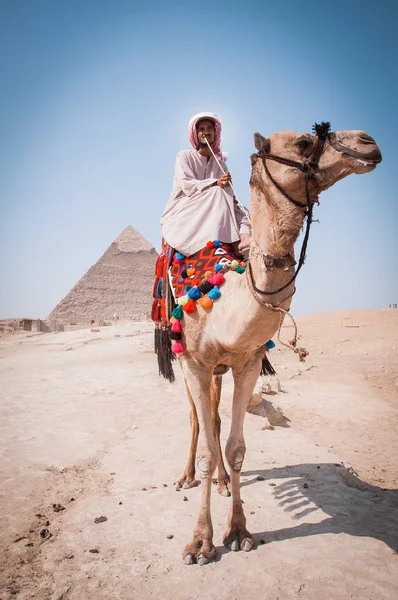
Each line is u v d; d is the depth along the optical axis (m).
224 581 3.69
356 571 3.74
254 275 3.78
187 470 5.63
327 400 10.99
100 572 3.87
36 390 11.98
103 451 7.06
